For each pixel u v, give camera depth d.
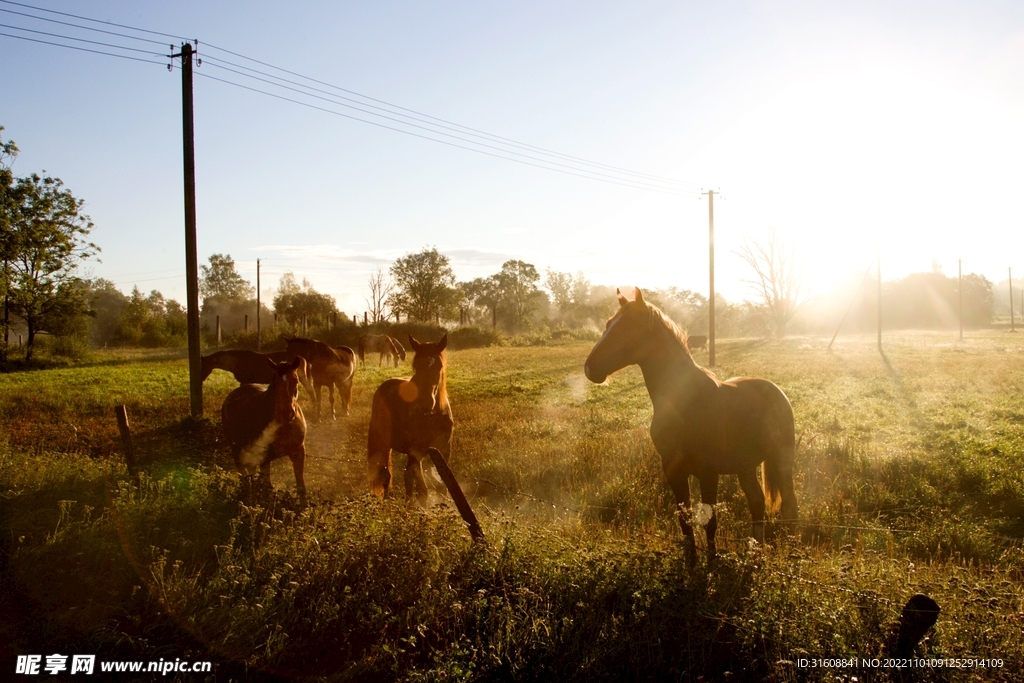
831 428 12.62
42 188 36.31
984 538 6.78
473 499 8.43
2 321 38.12
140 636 4.39
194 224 15.18
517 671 3.99
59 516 6.15
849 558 5.47
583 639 4.19
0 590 5.02
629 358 5.70
